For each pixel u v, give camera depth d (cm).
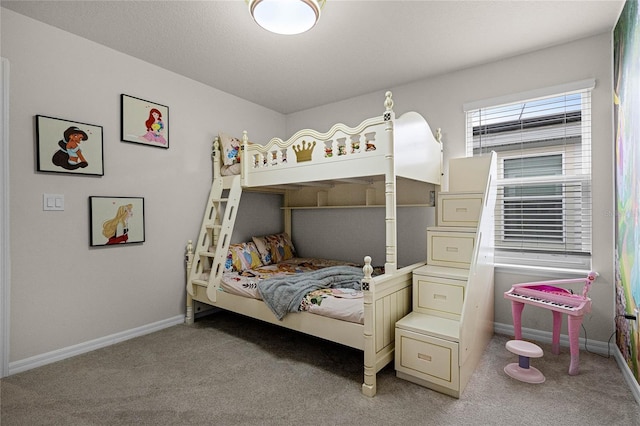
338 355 251
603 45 247
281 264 376
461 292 224
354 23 229
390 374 221
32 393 195
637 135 182
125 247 278
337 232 397
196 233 333
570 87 257
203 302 319
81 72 250
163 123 303
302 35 245
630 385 197
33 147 227
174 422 169
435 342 198
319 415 175
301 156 266
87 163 252
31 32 226
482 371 220
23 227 223
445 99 317
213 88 349
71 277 246
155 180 299
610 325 246
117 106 271
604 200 249
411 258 340
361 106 373
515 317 244
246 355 250
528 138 286
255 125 398
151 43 259
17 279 220
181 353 253
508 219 295
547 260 278
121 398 190
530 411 177
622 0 206
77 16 223
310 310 228
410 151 242
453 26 234
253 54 276
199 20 227
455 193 289
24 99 223
